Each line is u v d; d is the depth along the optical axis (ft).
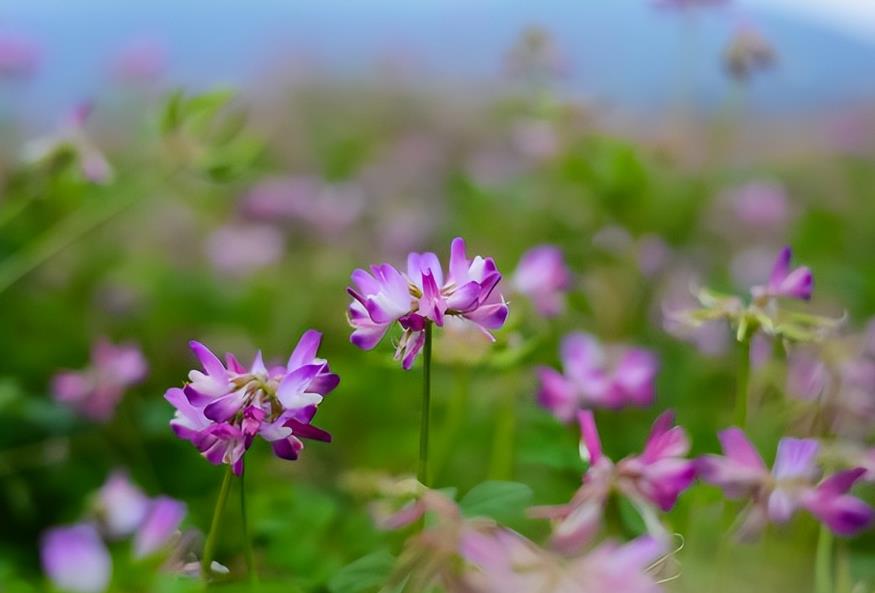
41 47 2.66
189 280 2.26
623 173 2.02
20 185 1.94
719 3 2.55
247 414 0.84
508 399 1.22
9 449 1.45
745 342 0.95
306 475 1.42
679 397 1.53
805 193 3.24
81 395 1.44
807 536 0.98
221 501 0.86
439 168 3.36
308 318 2.07
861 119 3.67
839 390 1.03
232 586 0.86
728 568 0.93
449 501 0.77
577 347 1.13
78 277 2.25
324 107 4.42
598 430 1.35
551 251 1.24
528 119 2.81
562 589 0.74
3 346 1.83
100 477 1.45
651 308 1.83
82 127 1.47
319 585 1.06
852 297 1.98
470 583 0.76
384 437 1.44
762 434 1.07
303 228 2.52
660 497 0.81
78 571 0.79
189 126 1.46
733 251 2.51
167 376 1.92
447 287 0.88
